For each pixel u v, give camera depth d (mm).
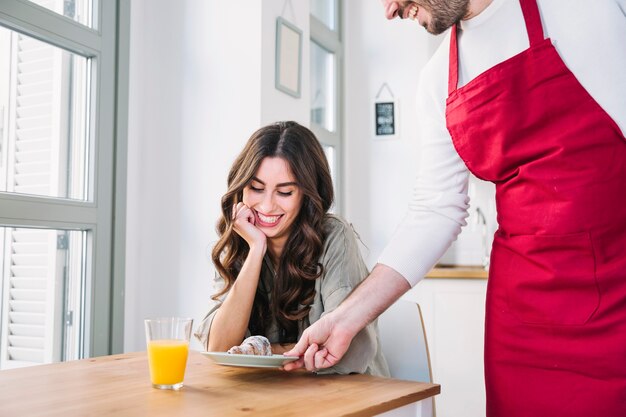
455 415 2955
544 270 1147
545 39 1132
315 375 1146
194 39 2471
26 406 895
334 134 3547
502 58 1206
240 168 1479
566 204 1109
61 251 2104
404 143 3590
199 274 2355
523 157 1178
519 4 1176
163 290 2422
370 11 3707
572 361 1099
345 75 3701
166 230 2439
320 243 1452
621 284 1068
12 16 1839
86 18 2193
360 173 3686
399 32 3633
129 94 2357
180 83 2477
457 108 1268
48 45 2059
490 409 1246
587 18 1096
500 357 1219
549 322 1133
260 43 2359
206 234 2363
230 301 1403
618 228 1082
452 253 3693
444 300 3000
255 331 1526
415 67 3596
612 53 1075
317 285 1463
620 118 1063
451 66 1307
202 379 1104
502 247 1255
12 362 1957
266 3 2412
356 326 1146
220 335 1390
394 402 950
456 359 2965
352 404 910
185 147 2443
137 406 895
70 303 2129
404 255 1241
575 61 1106
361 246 3646
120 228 2244
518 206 1203
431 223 1281
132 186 2369
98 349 2139
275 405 902
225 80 2406
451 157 1334
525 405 1168
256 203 1449
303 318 1483
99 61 2174
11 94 1934
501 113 1188
